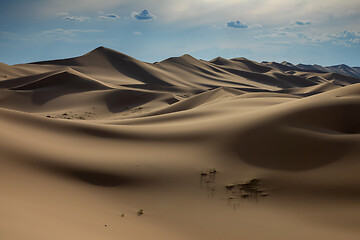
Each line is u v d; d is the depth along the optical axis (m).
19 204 11.38
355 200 15.12
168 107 82.62
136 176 19.17
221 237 12.72
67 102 100.56
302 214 14.78
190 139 25.67
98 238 10.25
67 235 9.52
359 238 12.58
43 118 28.59
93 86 116.88
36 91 109.69
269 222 14.14
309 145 20.69
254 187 17.67
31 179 15.90
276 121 24.67
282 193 16.80
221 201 16.36
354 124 23.08
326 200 15.58
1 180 14.33
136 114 81.31
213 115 40.00
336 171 17.66
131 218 13.89
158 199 16.50
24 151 19.22
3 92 105.50
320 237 12.76
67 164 19.59
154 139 26.80
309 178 17.64
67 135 26.59
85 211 13.41
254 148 21.98
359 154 18.56
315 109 25.50
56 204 13.20
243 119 27.80
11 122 25.45
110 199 16.19
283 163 19.70
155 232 12.62
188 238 12.47
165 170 20.00
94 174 19.11
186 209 15.39
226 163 20.81
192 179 18.84
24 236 8.20
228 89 95.50
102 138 27.22
